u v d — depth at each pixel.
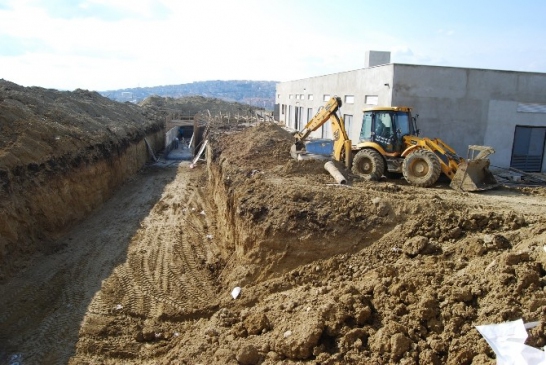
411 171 12.27
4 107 14.10
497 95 16.48
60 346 7.70
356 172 13.25
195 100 64.19
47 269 10.64
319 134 26.81
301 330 6.11
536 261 6.00
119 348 7.73
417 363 5.31
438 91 16.19
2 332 8.05
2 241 10.12
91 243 12.55
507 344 4.82
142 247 12.41
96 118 22.73
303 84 31.25
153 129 30.67
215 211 15.95
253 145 17.09
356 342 5.75
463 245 7.34
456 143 16.67
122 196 18.28
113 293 9.59
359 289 6.89
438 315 5.77
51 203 12.68
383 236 8.57
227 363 6.10
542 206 9.72
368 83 18.20
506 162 17.08
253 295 8.52
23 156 12.24
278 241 9.05
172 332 8.27
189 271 10.87
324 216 9.14
